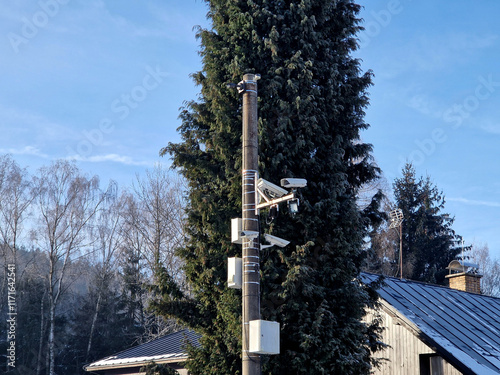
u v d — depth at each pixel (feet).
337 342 45.21
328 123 51.67
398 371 61.82
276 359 45.78
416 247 164.55
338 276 47.85
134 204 149.48
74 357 164.66
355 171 53.52
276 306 47.93
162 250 137.39
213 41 52.70
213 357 47.37
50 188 145.69
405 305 64.34
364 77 53.26
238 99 51.03
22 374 156.66
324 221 48.42
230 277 34.06
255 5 51.42
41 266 172.96
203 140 52.65
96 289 167.63
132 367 84.99
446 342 57.41
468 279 86.33
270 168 48.47
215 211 49.01
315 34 51.21
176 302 50.70
